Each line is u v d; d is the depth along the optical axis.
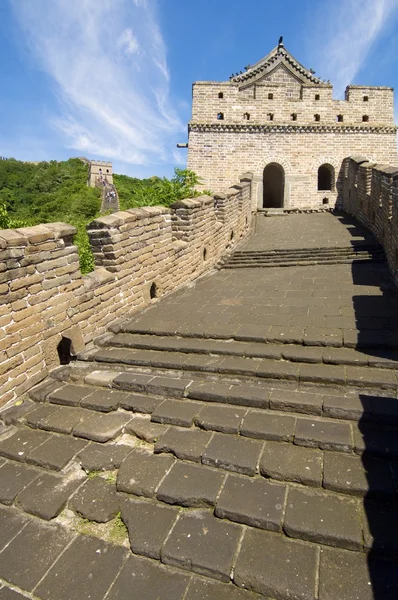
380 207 10.13
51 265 4.80
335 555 2.52
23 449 3.73
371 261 8.87
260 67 23.92
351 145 22.22
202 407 3.95
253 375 4.29
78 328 5.25
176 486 3.09
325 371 4.13
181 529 2.81
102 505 3.09
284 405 3.74
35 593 2.54
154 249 7.02
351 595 2.27
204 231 9.45
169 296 7.51
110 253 5.92
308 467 3.09
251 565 2.49
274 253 10.73
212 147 22.20
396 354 4.30
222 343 5.11
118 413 4.10
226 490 3.02
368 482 2.88
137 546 2.72
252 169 22.34
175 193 17.19
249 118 22.17
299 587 2.34
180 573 2.58
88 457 3.54
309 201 22.59
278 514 2.76
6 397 4.25
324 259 9.56
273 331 5.17
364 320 5.29
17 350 4.36
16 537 2.96
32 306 4.54
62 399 4.32
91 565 2.69
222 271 9.80
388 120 22.23
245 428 3.52
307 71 23.80
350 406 3.56
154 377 4.52
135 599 2.44
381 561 2.46
